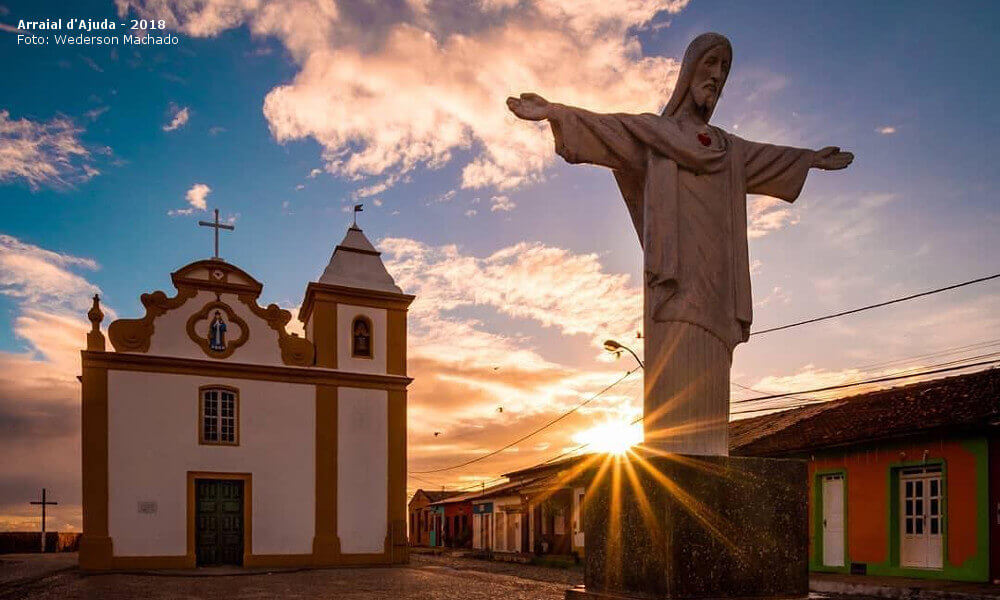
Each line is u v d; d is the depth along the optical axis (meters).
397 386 27.50
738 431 26.45
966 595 13.79
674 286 4.14
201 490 24.52
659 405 4.11
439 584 17.81
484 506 43.22
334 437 26.31
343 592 15.57
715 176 4.29
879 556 18.36
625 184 4.59
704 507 3.71
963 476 16.52
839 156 4.66
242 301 26.08
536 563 30.69
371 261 28.45
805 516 3.91
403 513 26.78
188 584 17.97
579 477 30.27
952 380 20.56
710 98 4.34
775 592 3.78
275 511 25.17
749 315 4.26
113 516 23.12
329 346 26.89
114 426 23.61
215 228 27.08
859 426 19.44
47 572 22.06
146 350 24.52
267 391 25.72
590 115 4.21
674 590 3.61
